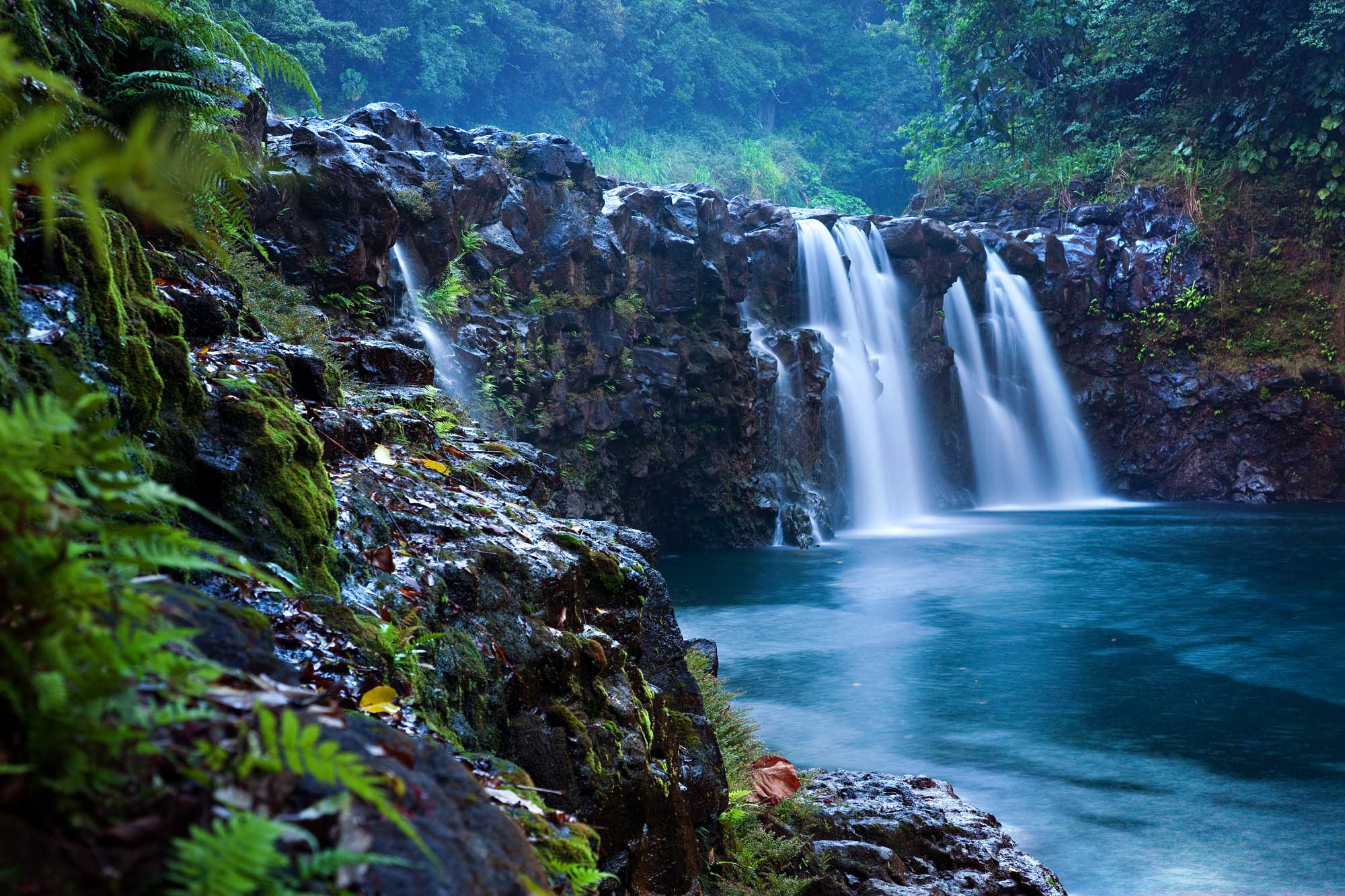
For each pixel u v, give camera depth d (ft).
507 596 14.20
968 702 38.34
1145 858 25.35
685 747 18.10
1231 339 100.58
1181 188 103.76
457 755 9.33
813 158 209.67
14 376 7.93
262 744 4.67
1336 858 25.27
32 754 3.88
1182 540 74.49
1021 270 99.30
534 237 65.67
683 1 199.00
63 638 4.07
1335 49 98.12
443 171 55.77
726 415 75.10
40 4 13.37
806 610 53.98
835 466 84.74
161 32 16.11
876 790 24.12
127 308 10.71
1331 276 100.99
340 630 10.27
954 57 121.39
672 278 74.33
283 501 11.31
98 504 4.91
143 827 4.08
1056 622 50.80
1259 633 48.52
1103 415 101.50
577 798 13.55
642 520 74.59
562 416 65.31
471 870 4.95
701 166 173.58
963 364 95.50
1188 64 111.75
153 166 3.92
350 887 4.43
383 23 160.35
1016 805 28.78
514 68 176.24
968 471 95.45
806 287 85.87
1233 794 29.66
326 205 41.11
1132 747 33.63
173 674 4.37
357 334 38.17
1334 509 91.35
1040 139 117.60
